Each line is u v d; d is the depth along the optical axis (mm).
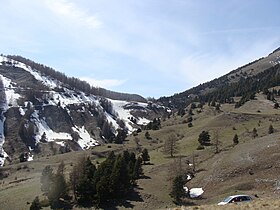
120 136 138500
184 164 80375
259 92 191375
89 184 60219
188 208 24609
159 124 163875
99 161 106500
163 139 129125
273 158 63875
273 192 52625
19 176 99875
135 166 72375
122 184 60469
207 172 69750
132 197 60125
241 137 97438
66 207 58781
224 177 63688
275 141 71875
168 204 57312
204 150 90688
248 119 123188
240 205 23391
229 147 86875
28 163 114062
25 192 68938
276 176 57938
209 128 121750
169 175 71875
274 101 162625
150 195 60781
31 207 57062
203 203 54906
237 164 66375
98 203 58312
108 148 123125
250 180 59500
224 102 186500
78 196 60281
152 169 79812
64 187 60219
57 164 109062
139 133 150000
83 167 65938
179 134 129125
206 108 176375
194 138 111000
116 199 59469
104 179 59250
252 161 65438
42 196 64500
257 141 77625
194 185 65938
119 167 60969
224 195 56031
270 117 121812
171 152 93562
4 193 70500
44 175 65500
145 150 90312
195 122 146625
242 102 165750
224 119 125938
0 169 108875
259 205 22453
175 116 184625
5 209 60781
